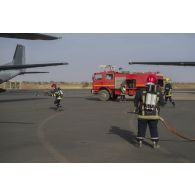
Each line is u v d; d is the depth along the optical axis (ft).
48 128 40.50
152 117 27.81
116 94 99.60
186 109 70.33
